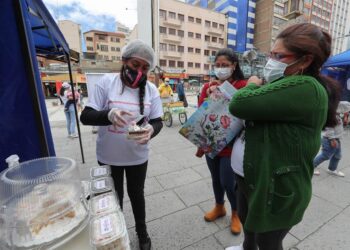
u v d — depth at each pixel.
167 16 38.72
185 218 2.21
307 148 0.93
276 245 1.11
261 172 0.97
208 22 43.34
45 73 26.98
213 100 1.65
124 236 0.81
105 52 55.91
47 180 0.88
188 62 42.19
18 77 1.37
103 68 36.06
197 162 3.74
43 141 1.49
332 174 3.21
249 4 46.69
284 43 0.97
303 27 0.94
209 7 52.47
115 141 1.51
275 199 0.97
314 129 0.93
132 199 1.71
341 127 3.00
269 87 0.91
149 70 1.51
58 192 0.86
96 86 1.47
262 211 0.97
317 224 2.09
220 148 1.68
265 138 0.96
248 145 1.04
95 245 0.75
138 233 1.76
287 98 0.86
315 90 0.87
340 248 1.79
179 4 39.56
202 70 44.19
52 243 0.73
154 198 2.58
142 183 1.70
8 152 1.41
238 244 1.85
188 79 42.41
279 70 1.00
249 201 1.05
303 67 0.96
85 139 5.61
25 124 1.43
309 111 0.87
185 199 2.56
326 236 1.93
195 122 1.72
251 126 1.04
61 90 5.95
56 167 1.05
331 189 2.77
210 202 2.50
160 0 37.62
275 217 0.99
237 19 47.16
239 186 1.34
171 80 37.41
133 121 1.31
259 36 47.72
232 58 1.79
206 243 1.88
